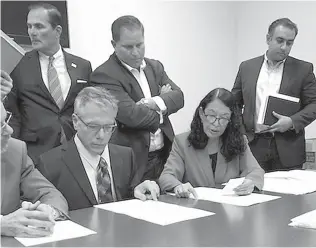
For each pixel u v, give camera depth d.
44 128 2.12
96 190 1.56
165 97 2.23
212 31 3.75
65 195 1.51
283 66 2.55
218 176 1.91
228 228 1.16
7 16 2.57
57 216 1.26
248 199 1.55
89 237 1.09
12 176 1.35
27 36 2.63
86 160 1.57
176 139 1.96
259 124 2.44
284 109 2.42
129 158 1.70
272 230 1.14
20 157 1.39
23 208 1.16
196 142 1.89
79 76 2.24
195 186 1.88
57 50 2.22
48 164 1.54
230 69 3.91
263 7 3.68
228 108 1.83
